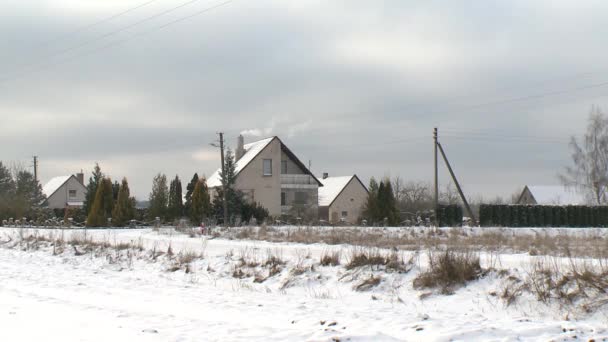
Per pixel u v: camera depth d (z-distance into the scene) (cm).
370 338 827
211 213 4706
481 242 2439
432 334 879
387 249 1819
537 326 934
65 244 2666
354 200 7119
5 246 2909
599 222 4659
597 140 6306
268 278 1662
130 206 4597
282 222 4328
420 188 8988
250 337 836
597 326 975
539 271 1265
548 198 9019
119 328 898
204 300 1255
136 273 1897
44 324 926
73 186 8475
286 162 6122
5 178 6819
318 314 1077
